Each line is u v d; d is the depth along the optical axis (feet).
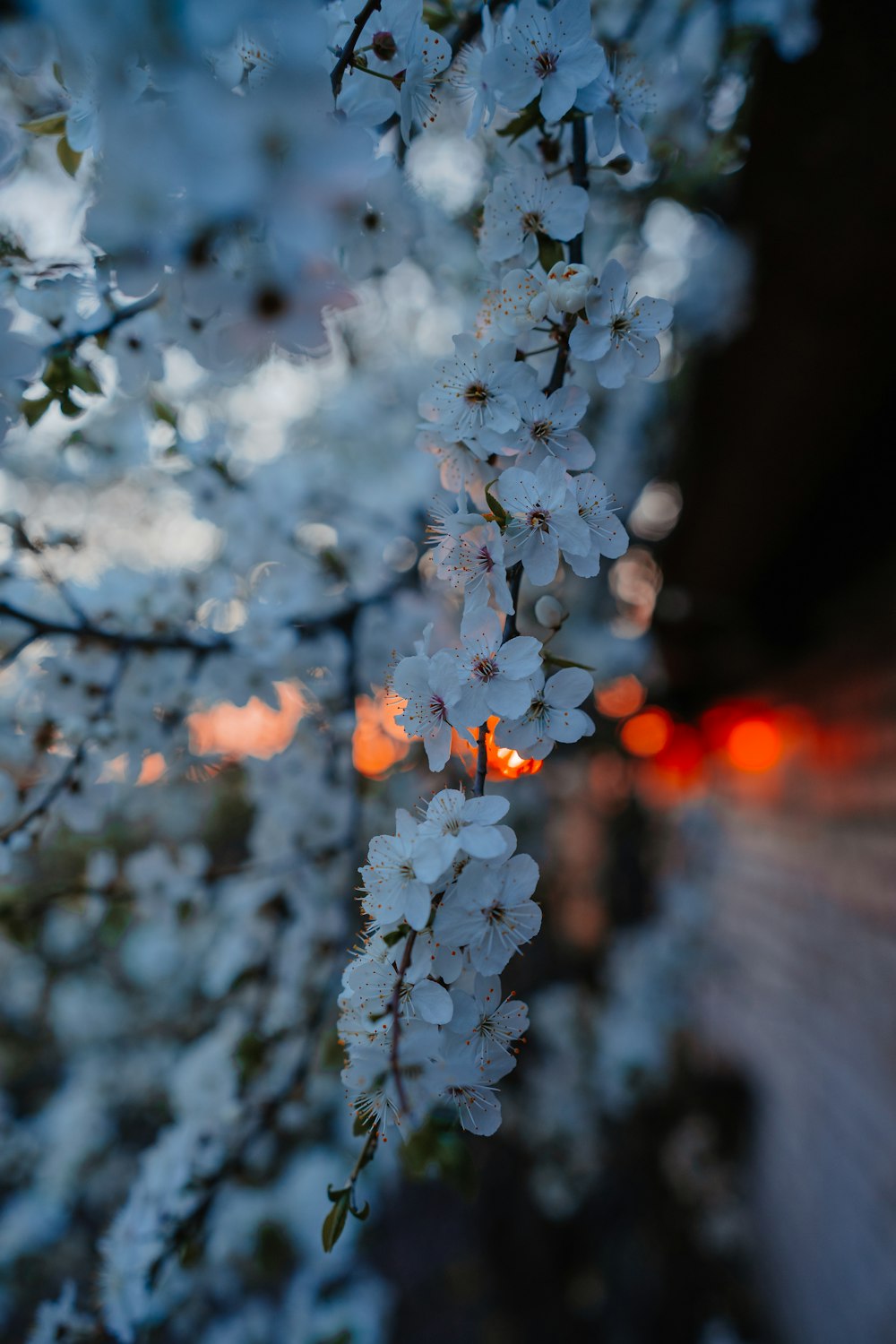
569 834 4.37
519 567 0.87
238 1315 2.09
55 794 1.31
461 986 0.84
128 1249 1.29
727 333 1.83
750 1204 4.02
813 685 3.61
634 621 3.50
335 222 0.67
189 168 0.65
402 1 0.82
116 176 0.67
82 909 1.58
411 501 2.03
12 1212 2.80
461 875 0.81
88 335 0.98
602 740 3.33
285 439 2.55
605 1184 3.72
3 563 1.26
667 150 1.71
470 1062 0.82
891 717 2.65
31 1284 2.92
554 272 0.88
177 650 1.38
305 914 1.69
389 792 2.26
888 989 2.67
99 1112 2.95
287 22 0.64
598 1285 3.48
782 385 1.94
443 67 0.85
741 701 4.49
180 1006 3.18
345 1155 1.98
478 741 0.85
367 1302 2.08
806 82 1.30
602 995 3.63
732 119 1.66
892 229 1.49
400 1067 0.82
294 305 0.72
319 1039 1.50
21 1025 3.42
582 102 0.89
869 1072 2.82
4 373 0.82
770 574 3.28
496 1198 3.53
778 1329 3.50
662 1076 3.41
